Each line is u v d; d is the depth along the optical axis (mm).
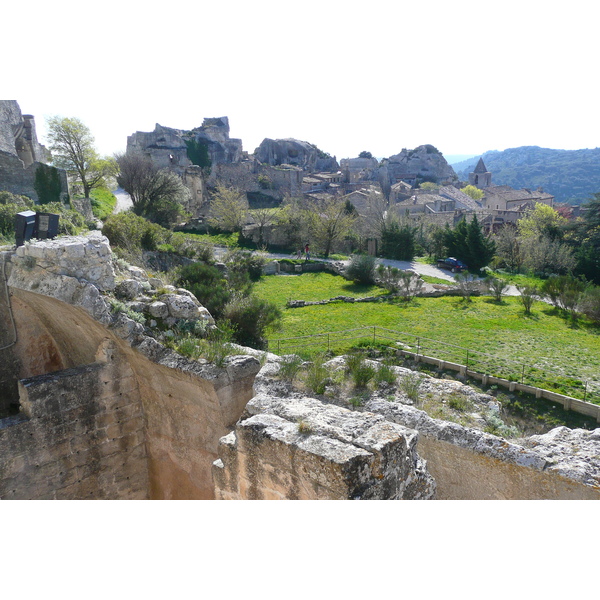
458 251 44719
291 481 4992
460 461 6094
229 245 44500
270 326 20312
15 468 8633
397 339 22375
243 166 85188
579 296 27656
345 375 7699
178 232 51750
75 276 8883
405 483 5035
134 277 10305
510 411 15781
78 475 9367
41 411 8820
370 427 5246
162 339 9141
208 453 8820
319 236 46750
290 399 6398
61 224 21953
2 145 39406
